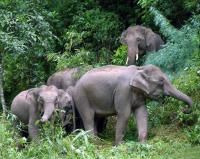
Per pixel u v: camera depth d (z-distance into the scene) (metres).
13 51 14.00
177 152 11.02
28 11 14.62
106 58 15.79
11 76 15.67
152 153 11.07
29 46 14.84
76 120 12.80
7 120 12.56
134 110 12.07
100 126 12.86
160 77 11.86
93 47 16.38
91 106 12.41
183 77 12.98
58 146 10.45
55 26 16.58
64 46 16.00
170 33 13.62
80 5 16.80
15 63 15.49
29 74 15.60
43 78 15.52
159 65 13.59
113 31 16.42
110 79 12.20
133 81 11.84
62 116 12.19
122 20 17.11
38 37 14.09
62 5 16.89
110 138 12.72
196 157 10.57
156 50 15.25
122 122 11.95
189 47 13.37
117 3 17.25
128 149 11.20
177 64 13.44
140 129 11.80
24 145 11.20
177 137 11.86
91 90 12.31
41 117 12.17
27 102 12.45
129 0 17.17
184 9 15.64
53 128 11.22
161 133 12.17
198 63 13.12
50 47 15.23
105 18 16.45
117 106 12.02
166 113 12.79
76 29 16.30
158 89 11.86
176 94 11.82
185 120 12.32
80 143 10.82
